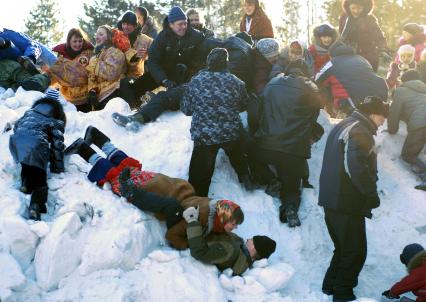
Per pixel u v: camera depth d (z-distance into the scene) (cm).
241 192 603
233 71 672
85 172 554
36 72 724
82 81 757
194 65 709
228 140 566
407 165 688
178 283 470
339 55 715
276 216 585
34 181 509
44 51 782
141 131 635
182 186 528
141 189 516
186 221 499
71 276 462
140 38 787
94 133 552
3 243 468
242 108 585
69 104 685
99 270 468
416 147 670
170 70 711
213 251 487
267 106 589
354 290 548
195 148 570
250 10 795
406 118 677
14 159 525
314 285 537
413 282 491
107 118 648
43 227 468
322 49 761
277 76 613
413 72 688
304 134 583
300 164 586
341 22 797
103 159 539
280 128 578
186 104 577
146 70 808
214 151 568
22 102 653
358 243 511
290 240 570
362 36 783
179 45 698
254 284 482
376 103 509
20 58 718
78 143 546
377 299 543
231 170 619
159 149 608
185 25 694
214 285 476
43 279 452
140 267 484
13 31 752
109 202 517
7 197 500
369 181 498
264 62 691
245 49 686
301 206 609
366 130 506
